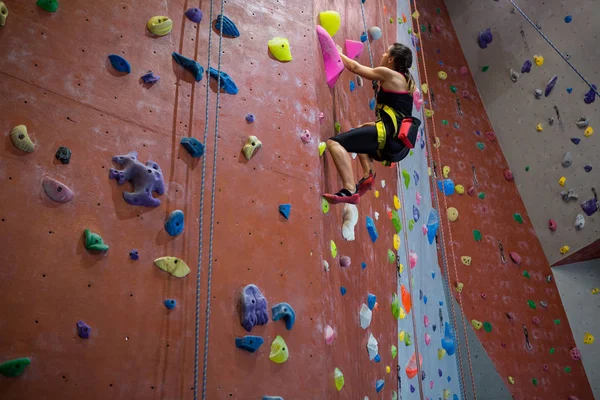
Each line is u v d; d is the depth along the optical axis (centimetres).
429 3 796
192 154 284
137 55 279
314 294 312
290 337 296
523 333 652
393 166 523
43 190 233
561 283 716
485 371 605
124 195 256
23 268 222
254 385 275
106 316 238
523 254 705
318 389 296
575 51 704
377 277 433
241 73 321
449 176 684
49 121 242
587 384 666
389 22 560
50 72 248
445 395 547
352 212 389
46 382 217
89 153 251
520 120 752
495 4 770
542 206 732
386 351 428
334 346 329
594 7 687
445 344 569
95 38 266
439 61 765
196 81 299
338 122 389
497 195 724
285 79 341
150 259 257
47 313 224
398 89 345
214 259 280
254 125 317
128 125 266
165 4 299
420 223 579
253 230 298
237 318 279
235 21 330
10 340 213
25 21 246
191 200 279
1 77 233
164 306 256
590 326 699
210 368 263
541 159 733
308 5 379
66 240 235
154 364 246
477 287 642
